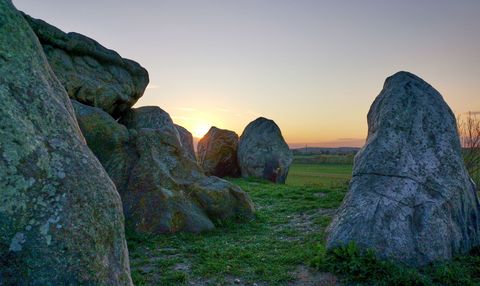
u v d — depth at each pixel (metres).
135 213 11.65
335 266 7.83
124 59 17.80
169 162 13.21
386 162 9.28
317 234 10.95
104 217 4.45
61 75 14.72
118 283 4.29
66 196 4.18
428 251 7.92
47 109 4.66
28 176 4.07
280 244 10.23
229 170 31.95
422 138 9.46
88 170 4.58
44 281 3.73
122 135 12.90
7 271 3.68
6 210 3.84
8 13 4.87
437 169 9.07
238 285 7.49
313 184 23.80
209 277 7.88
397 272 7.23
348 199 9.30
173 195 12.08
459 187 9.02
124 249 4.68
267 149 29.86
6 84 4.39
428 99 10.00
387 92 10.59
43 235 3.88
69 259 3.91
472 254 8.52
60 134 4.63
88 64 16.16
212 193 12.89
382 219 8.32
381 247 7.93
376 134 9.90
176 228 11.46
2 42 4.61
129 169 12.57
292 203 16.42
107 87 16.20
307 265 8.33
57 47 15.12
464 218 8.95
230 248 9.80
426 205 8.48
